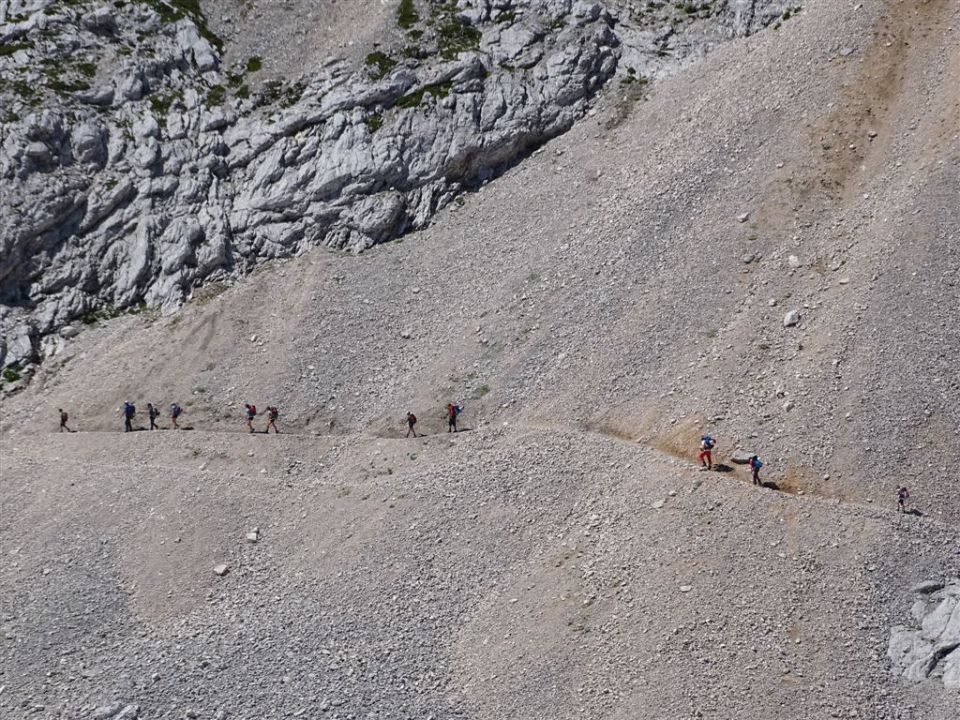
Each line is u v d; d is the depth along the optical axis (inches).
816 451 1737.2
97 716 1542.8
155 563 1815.9
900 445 1715.1
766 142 2244.1
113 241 2421.3
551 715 1491.1
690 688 1466.5
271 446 2043.6
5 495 1971.0
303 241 2427.4
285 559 1804.9
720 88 2418.8
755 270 2043.6
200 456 2032.5
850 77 2283.5
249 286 2361.0
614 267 2144.4
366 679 1574.8
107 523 1895.9
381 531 1804.9
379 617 1672.0
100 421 2162.9
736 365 1897.1
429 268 2327.8
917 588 1541.6
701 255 2098.9
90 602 1760.6
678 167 2265.0
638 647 1530.5
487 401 2026.3
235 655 1624.0
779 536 1622.8
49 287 2370.8
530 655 1566.2
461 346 2139.5
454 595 1691.7
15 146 2406.5
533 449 1881.2
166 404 2169.0
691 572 1594.5
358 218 2410.2
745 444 1777.8
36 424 2178.9
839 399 1784.0
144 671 1615.4
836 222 2066.9
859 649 1480.1
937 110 2156.7
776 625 1517.0
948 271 1892.2
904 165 2095.2
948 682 1434.5
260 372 2180.1
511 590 1678.2
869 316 1870.1
